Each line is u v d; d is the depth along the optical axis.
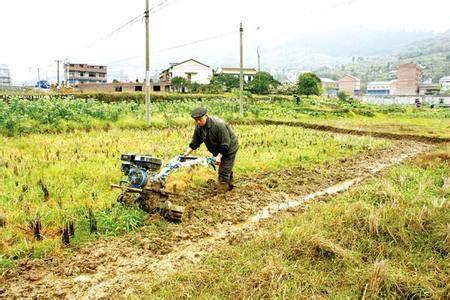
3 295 5.00
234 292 4.82
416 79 120.50
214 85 66.19
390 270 5.19
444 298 4.76
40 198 7.84
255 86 66.12
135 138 15.80
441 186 9.90
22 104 19.88
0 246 5.97
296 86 68.19
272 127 23.38
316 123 28.59
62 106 20.34
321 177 11.45
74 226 6.72
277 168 12.12
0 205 7.37
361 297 4.83
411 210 6.96
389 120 36.44
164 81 74.44
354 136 21.75
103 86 74.19
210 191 9.20
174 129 20.23
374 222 6.37
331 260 5.62
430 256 5.82
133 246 6.35
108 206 7.61
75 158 11.09
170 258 6.04
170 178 9.52
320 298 4.74
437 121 36.38
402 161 14.45
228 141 8.74
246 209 8.34
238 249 5.95
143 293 4.96
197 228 7.14
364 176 11.88
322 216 7.05
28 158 10.78
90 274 5.54
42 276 5.44
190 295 4.75
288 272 5.19
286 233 6.25
